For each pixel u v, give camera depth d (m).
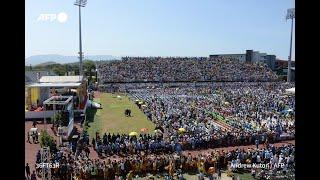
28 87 53.97
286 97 73.81
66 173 25.14
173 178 26.06
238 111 55.47
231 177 26.58
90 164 26.30
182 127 40.53
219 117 51.81
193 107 59.22
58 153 28.23
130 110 58.72
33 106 53.25
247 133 36.62
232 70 122.75
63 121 39.19
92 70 131.12
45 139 31.20
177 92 89.31
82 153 32.12
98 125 47.69
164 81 114.50
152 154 31.78
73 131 42.34
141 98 75.62
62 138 36.47
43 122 47.09
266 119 48.41
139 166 27.23
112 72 115.50
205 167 27.48
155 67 120.31
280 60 152.88
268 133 36.69
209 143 34.56
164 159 27.95
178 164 27.98
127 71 116.69
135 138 34.97
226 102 65.81
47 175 24.14
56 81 61.22
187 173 27.55
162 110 55.53
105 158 30.83
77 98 52.94
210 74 119.69
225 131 38.28
